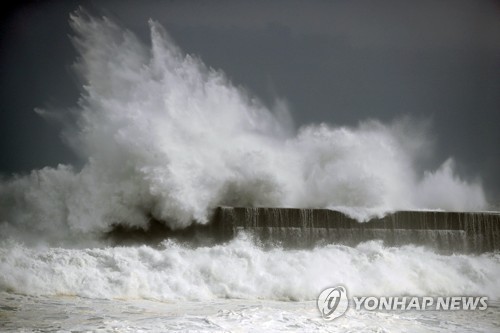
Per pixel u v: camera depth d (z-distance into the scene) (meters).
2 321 29.39
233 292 38.84
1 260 38.62
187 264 40.06
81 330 27.53
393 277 41.62
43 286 37.34
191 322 29.42
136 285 38.03
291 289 39.06
